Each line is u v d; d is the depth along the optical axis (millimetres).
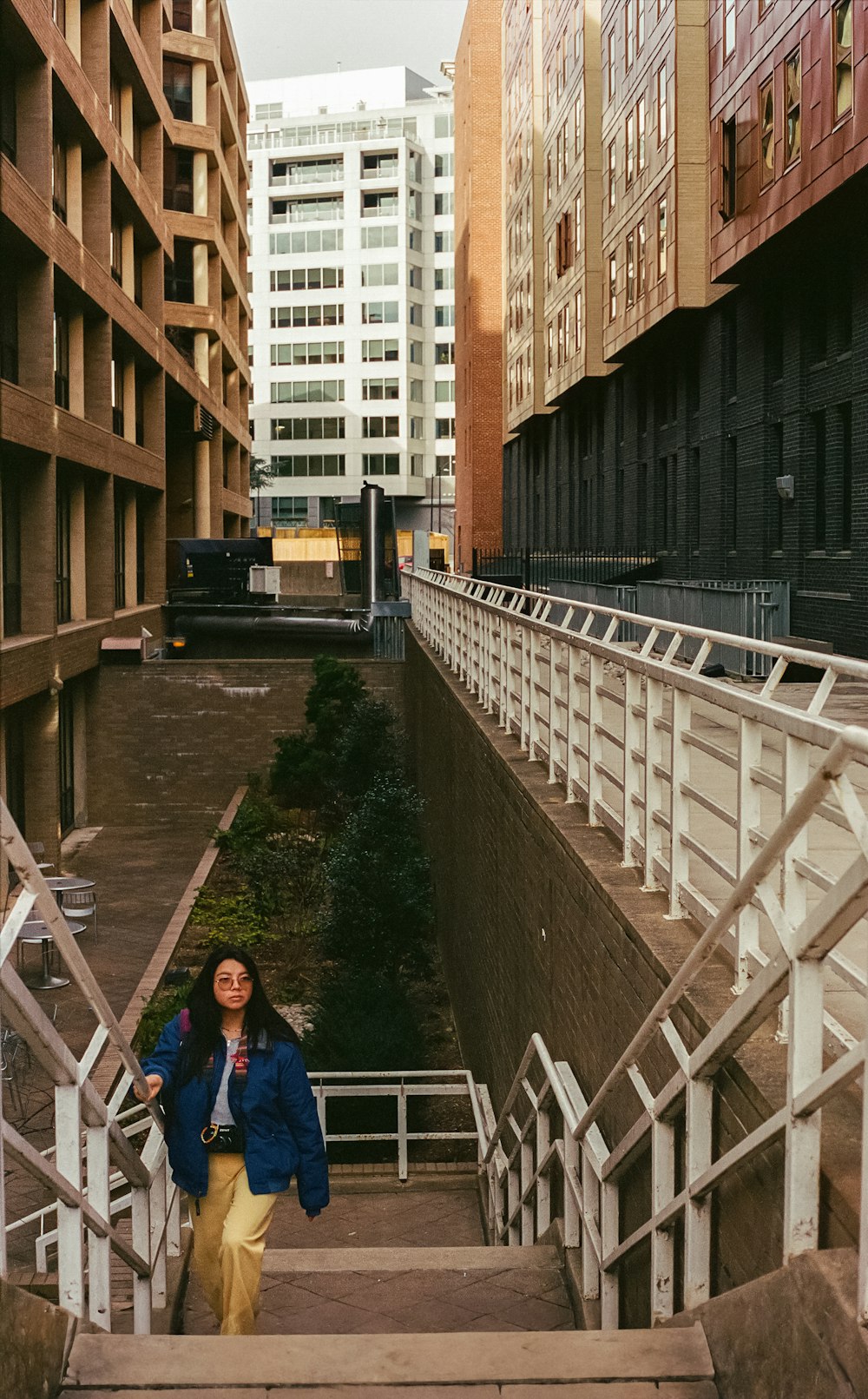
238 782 30234
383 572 36031
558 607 32469
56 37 23484
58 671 24812
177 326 47875
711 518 28203
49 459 23672
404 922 17281
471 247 70812
